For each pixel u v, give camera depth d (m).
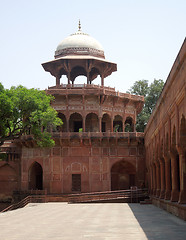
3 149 34.00
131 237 9.08
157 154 22.30
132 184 34.19
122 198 27.25
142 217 14.60
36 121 24.23
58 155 31.64
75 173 31.53
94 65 34.31
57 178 31.31
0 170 34.81
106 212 17.83
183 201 13.30
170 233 9.67
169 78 14.26
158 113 19.58
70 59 33.38
